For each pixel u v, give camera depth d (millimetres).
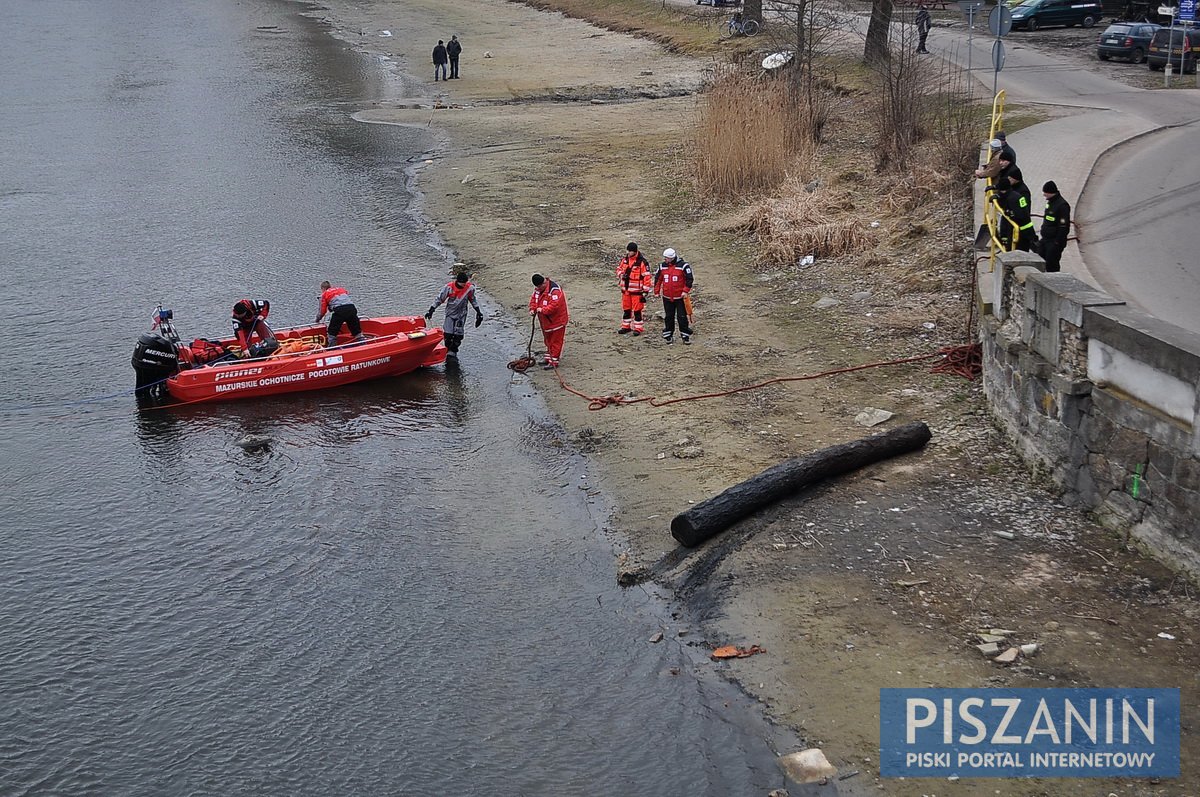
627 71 48906
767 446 13750
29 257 24031
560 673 9977
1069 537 10867
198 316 20125
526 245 23828
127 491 13719
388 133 37500
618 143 33938
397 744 9188
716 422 14602
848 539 11297
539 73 49344
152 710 9703
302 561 12039
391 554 12125
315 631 10766
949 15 50188
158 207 28297
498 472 13961
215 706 9734
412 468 14180
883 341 16656
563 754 8977
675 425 14641
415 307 20375
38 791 8773
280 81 49031
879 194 23344
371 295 21094
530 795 8570
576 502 13078
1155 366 9914
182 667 10273
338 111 41875
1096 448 10930
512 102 43031
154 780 8875
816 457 12320
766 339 17453
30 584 11688
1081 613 9727
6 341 18875
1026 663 9203
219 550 12305
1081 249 16469
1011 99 29344
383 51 57906
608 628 10594
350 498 13430
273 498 13477
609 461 13922
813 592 10516
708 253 22328
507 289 21047
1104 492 10875
